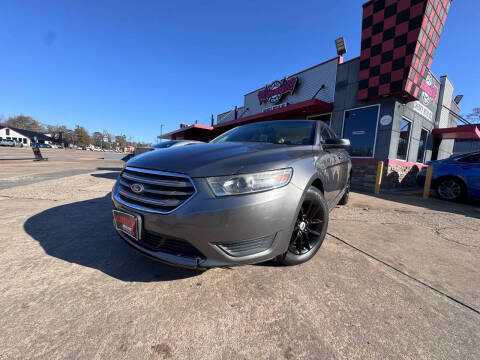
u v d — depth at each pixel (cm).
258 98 1252
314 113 873
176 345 115
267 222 148
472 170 504
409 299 156
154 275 175
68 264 188
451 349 117
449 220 355
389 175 664
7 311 134
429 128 907
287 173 162
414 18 571
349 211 389
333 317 137
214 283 167
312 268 192
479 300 158
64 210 339
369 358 110
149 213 150
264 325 129
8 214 314
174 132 1750
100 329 123
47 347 111
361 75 694
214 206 139
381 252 229
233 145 206
